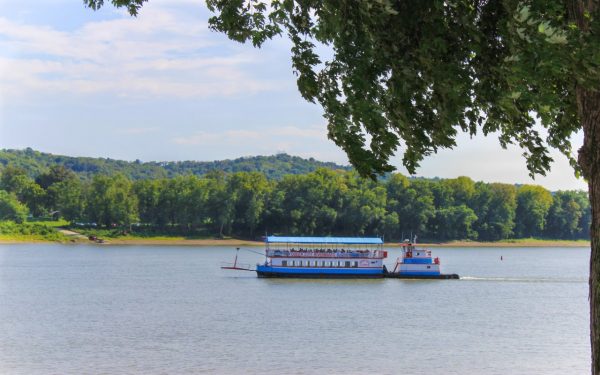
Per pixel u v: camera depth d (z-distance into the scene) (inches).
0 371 2714.1
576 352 3152.1
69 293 5369.1
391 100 707.4
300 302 4729.3
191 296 5093.5
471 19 653.3
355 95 684.7
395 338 3425.2
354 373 2701.8
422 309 4458.7
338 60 701.9
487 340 3405.5
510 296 5255.9
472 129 738.8
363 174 689.0
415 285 5831.7
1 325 3786.9
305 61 711.1
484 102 724.7
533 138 770.8
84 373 2684.5
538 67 570.3
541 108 727.7
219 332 3560.5
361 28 681.6
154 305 4616.1
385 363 2876.5
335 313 4242.1
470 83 655.8
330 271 6230.3
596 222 655.1
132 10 780.6
